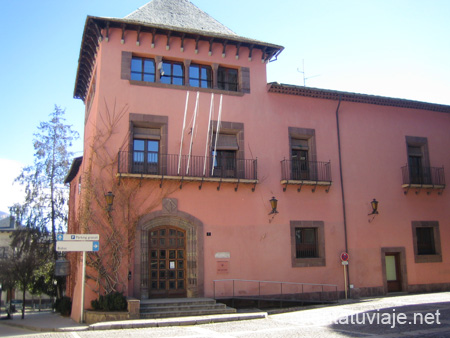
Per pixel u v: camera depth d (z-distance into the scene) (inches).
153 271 616.1
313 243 717.3
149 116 641.0
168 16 726.5
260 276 657.6
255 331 419.5
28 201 1141.7
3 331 547.2
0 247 1549.0
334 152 751.7
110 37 646.5
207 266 630.5
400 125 820.0
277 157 707.4
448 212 819.4
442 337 358.0
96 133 610.2
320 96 757.9
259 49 733.3
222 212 655.1
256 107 710.5
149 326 472.7
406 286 753.6
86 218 579.5
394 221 770.8
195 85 689.6
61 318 703.1
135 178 607.2
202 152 659.4
